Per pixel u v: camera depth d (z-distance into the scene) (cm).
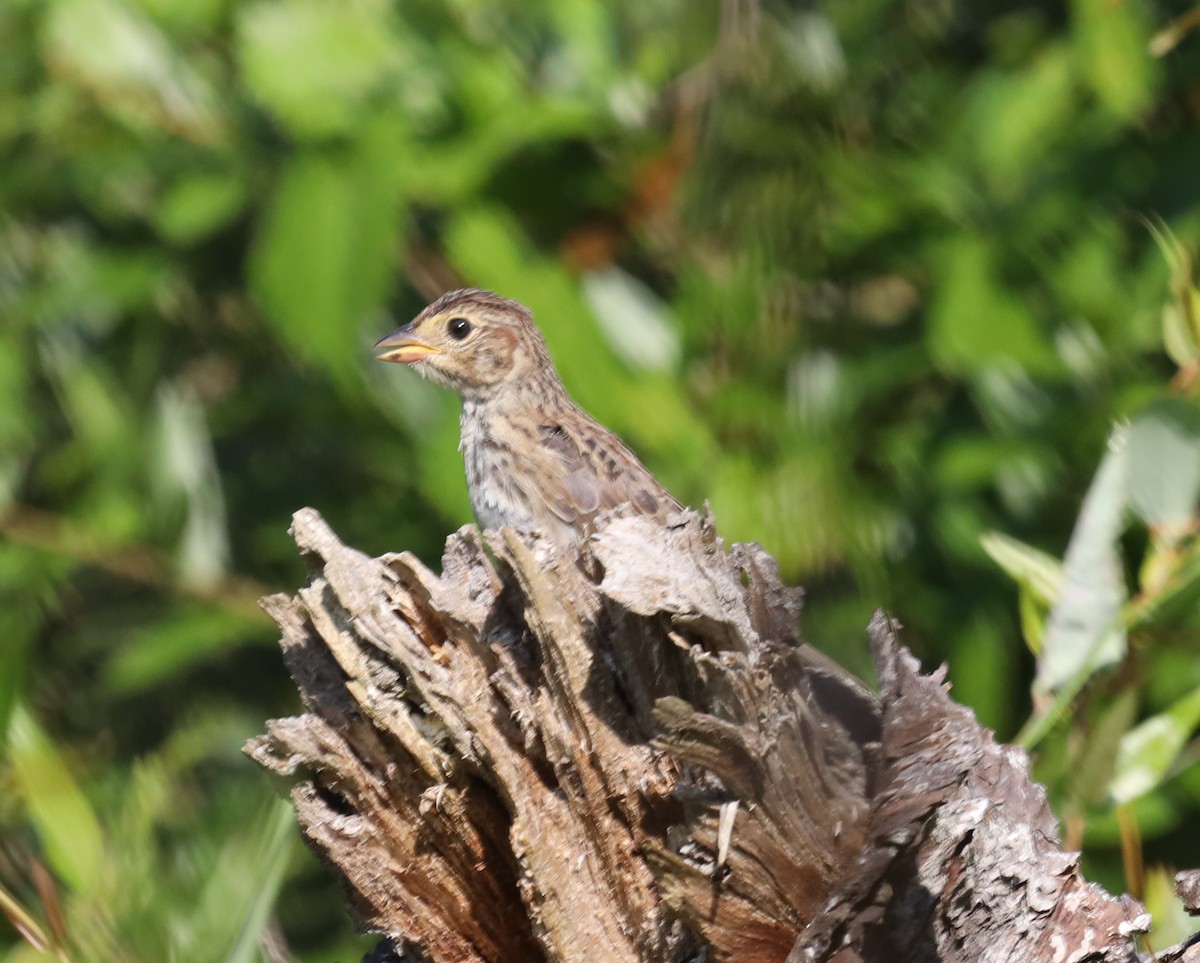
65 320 1194
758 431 1087
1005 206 1118
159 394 1188
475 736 606
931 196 1105
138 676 1142
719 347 1102
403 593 628
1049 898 583
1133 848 759
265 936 776
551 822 601
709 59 1109
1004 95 1124
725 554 602
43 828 767
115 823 763
